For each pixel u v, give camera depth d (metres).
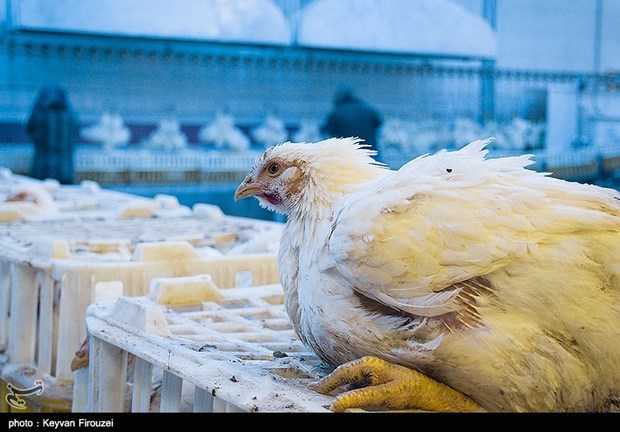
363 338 1.39
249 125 9.20
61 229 3.35
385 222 1.33
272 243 2.77
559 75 8.39
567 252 1.30
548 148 8.27
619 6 8.09
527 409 1.31
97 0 8.05
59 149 7.15
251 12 8.52
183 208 4.06
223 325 1.94
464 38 8.74
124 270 2.37
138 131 8.78
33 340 2.50
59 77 8.43
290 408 1.28
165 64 8.75
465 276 1.30
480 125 8.56
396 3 8.74
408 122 8.74
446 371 1.33
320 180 1.55
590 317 1.29
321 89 9.38
